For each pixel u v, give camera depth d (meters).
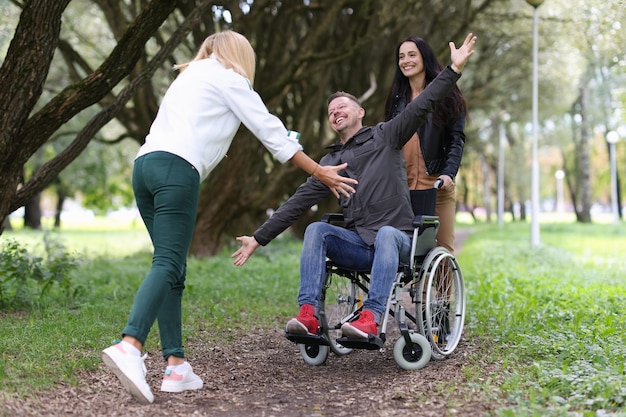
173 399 4.05
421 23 18.34
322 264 4.75
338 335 5.84
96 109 26.03
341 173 4.97
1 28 15.65
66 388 4.05
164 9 6.98
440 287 5.37
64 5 6.45
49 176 7.46
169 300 4.22
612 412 3.62
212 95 4.06
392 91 5.83
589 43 15.90
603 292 8.71
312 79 17.33
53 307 7.24
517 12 18.56
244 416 3.78
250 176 17.38
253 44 15.59
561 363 4.60
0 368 4.15
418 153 5.71
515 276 10.80
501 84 23.83
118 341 3.82
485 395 3.98
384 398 4.12
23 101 6.55
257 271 11.91
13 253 7.66
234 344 5.85
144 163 3.96
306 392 4.36
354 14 14.68
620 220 51.44
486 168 52.41
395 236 4.68
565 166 47.91
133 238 29.14
